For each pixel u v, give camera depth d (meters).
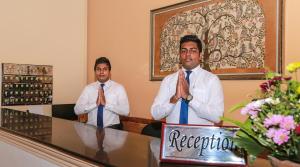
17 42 3.47
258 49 2.34
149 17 3.30
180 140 0.96
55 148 1.24
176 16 3.00
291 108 0.74
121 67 3.69
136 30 3.47
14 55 3.45
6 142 1.66
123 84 3.67
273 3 2.24
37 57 3.65
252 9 2.38
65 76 3.92
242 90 2.46
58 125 1.83
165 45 3.11
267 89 0.81
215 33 2.65
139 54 3.44
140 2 3.42
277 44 2.21
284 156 0.74
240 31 2.46
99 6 4.00
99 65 3.12
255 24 2.36
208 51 2.72
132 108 3.54
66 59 3.93
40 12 3.67
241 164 0.88
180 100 2.05
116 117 3.13
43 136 1.44
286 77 0.79
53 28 3.79
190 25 2.87
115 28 3.75
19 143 1.52
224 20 2.58
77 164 1.11
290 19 2.16
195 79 2.10
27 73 3.55
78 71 4.07
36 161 1.37
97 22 4.04
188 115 2.02
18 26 3.48
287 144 0.71
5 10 3.37
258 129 0.76
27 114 2.39
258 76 2.33
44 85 3.71
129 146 1.23
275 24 2.23
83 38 4.11
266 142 0.75
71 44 3.98
